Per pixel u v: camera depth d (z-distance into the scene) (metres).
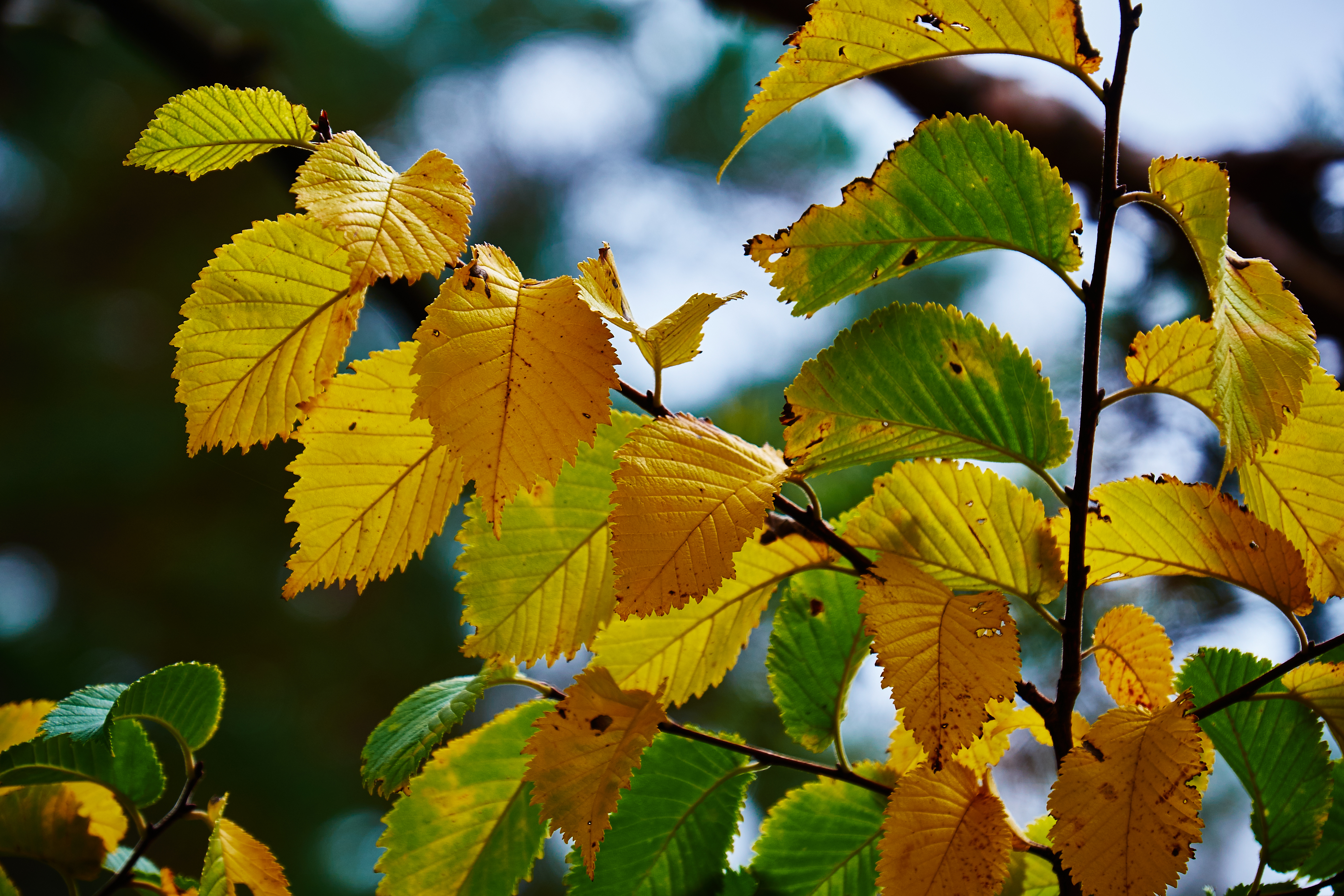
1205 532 1.48
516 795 1.53
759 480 1.44
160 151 1.46
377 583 6.70
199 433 1.47
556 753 1.46
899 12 1.46
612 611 1.51
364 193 1.42
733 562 1.43
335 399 1.47
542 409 1.42
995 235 1.48
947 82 2.16
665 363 1.47
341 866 6.18
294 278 1.47
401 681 6.59
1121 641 1.51
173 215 7.43
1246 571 1.48
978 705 1.43
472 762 1.52
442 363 1.41
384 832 1.52
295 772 6.23
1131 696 1.50
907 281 4.98
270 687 6.59
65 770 1.55
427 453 1.47
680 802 1.54
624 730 1.46
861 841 1.54
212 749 6.04
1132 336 2.35
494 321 1.42
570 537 1.50
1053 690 2.20
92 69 6.50
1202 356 1.47
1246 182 2.13
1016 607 2.22
